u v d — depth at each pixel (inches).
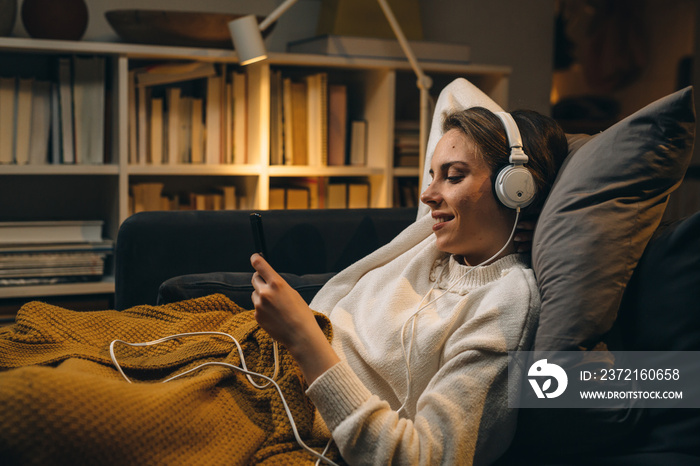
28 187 93.1
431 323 35.6
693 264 29.0
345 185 96.7
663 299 29.9
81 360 34.3
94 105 84.0
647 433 30.4
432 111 102.2
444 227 36.6
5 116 81.0
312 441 32.8
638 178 31.1
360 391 30.0
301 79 94.7
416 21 101.5
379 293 40.8
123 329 39.2
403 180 101.8
